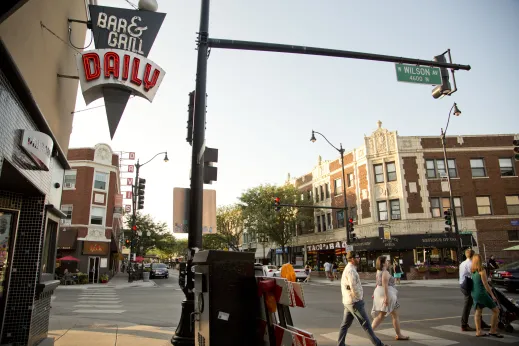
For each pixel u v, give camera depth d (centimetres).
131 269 3155
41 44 576
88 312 1198
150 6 789
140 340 725
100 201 3306
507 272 1662
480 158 3219
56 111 714
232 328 397
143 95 749
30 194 637
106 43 749
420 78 891
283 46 806
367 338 784
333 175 3853
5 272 592
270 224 4044
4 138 445
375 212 3231
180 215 691
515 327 881
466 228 3058
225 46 772
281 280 374
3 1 330
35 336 634
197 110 718
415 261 3036
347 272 675
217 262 406
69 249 3106
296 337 339
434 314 1096
